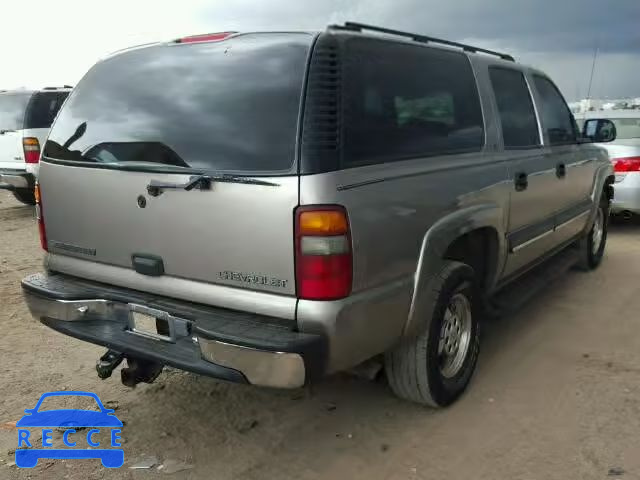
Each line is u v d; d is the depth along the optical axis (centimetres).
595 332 464
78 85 344
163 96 300
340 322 258
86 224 321
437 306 321
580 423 333
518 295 444
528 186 426
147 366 328
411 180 299
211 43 299
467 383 369
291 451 313
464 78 371
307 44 271
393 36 320
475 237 381
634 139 843
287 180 253
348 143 267
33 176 983
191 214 277
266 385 255
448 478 288
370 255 272
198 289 282
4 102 998
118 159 305
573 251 585
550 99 502
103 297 312
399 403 362
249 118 271
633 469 290
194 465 302
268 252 260
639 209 801
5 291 588
